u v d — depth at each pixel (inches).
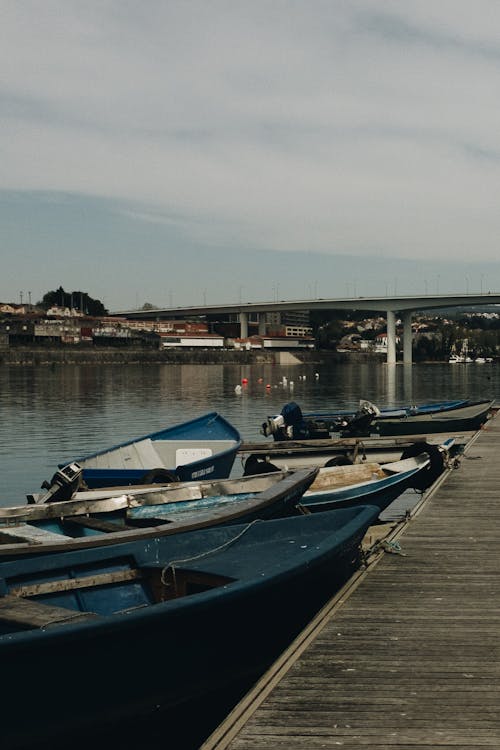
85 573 321.7
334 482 624.1
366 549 434.0
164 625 270.5
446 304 6638.8
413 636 288.7
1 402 2245.3
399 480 599.2
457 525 478.0
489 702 233.0
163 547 343.9
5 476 984.9
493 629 295.7
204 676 292.7
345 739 211.8
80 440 1349.7
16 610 266.2
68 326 6589.6
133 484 633.6
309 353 7652.6
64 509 438.6
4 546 331.6
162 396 2554.1
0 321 6378.0
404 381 3941.9
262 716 225.6
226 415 1831.9
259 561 338.3
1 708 243.9
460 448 868.6
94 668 258.2
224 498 478.6
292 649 275.4
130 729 275.7
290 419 933.2
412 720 222.1
